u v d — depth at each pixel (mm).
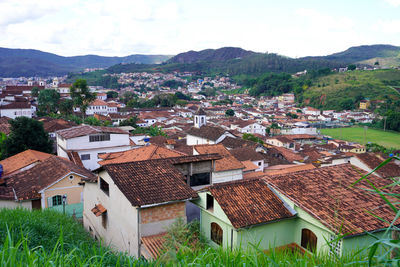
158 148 27656
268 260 4918
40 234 11297
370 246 3492
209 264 4828
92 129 39938
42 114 88062
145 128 80625
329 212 13945
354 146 82688
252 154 40781
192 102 177500
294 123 130750
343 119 141000
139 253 14945
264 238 14562
